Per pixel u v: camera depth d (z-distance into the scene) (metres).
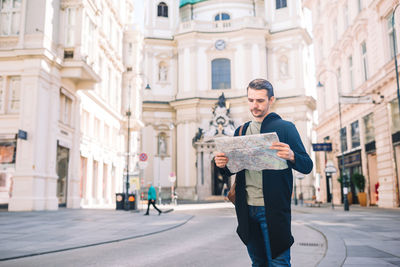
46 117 18.97
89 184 25.12
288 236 2.36
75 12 20.84
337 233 9.37
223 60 49.03
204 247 7.71
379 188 22.45
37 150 18.08
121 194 20.88
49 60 19.02
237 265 5.78
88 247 7.54
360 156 26.00
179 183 46.31
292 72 47.19
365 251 6.51
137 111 34.06
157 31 50.91
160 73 50.06
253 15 51.28
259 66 47.25
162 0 51.78
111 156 30.38
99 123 27.55
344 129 29.38
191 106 46.94
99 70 27.30
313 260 6.12
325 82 34.53
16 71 18.69
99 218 14.54
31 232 9.66
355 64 26.66
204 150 45.06
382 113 21.73
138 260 6.15
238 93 47.50
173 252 7.02
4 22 19.39
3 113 18.64
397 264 5.28
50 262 5.91
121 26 33.09
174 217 16.05
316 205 27.66
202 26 49.34
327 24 33.75
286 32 47.56
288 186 2.45
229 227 12.20
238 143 2.43
